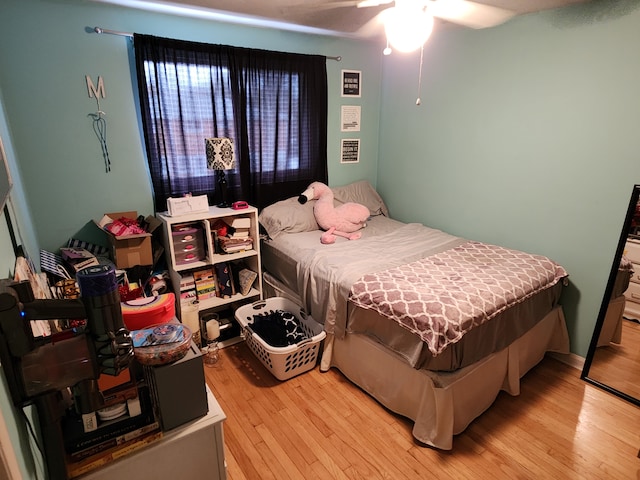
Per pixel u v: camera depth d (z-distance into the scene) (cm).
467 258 234
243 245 259
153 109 232
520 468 166
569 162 224
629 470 165
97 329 88
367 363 205
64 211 224
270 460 171
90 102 220
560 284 231
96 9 211
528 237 252
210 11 227
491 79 254
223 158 245
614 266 212
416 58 301
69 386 89
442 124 291
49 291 148
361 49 318
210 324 246
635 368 208
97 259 217
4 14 189
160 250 235
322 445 179
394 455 173
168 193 250
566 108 220
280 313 254
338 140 328
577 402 207
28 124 204
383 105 339
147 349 107
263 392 215
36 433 97
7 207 117
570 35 212
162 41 226
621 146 202
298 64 281
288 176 302
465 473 164
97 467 101
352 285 201
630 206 201
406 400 186
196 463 121
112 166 234
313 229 292
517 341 205
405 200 336
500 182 261
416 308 171
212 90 249
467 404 180
